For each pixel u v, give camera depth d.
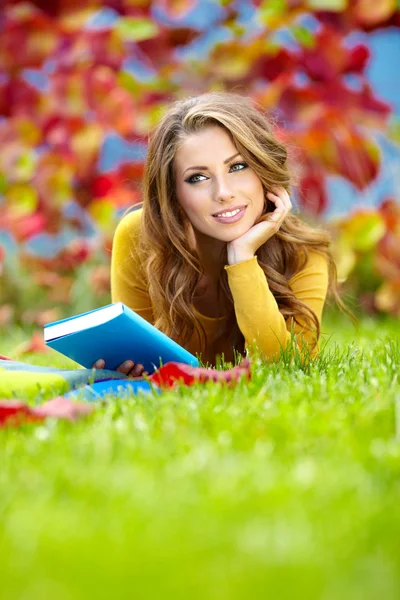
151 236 3.64
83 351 3.10
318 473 1.79
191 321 3.62
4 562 1.42
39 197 6.62
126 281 3.88
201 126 3.39
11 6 6.87
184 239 3.53
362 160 6.39
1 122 6.80
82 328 2.96
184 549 1.44
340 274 6.19
